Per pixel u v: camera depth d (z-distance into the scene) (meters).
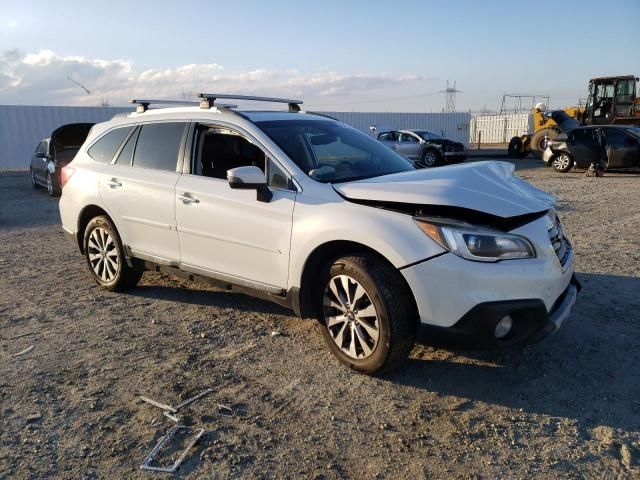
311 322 4.62
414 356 3.95
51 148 13.55
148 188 4.80
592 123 23.92
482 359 3.89
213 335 4.38
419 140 22.66
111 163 5.31
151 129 5.04
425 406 3.29
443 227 3.25
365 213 3.49
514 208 3.37
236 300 5.21
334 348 3.79
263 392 3.46
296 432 3.03
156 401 3.35
